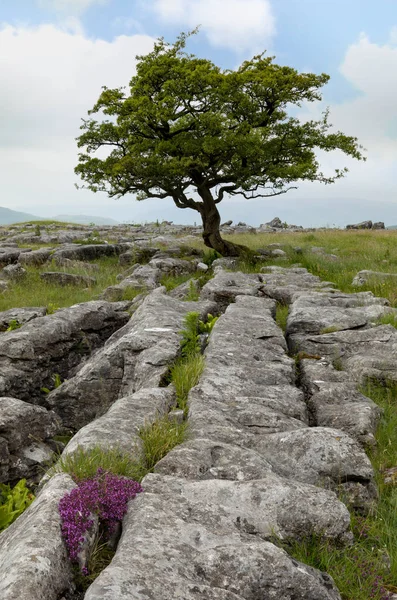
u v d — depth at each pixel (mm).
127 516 4219
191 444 5559
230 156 24562
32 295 20141
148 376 8961
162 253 27750
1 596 3164
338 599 3721
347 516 4410
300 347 10500
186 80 23406
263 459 5398
